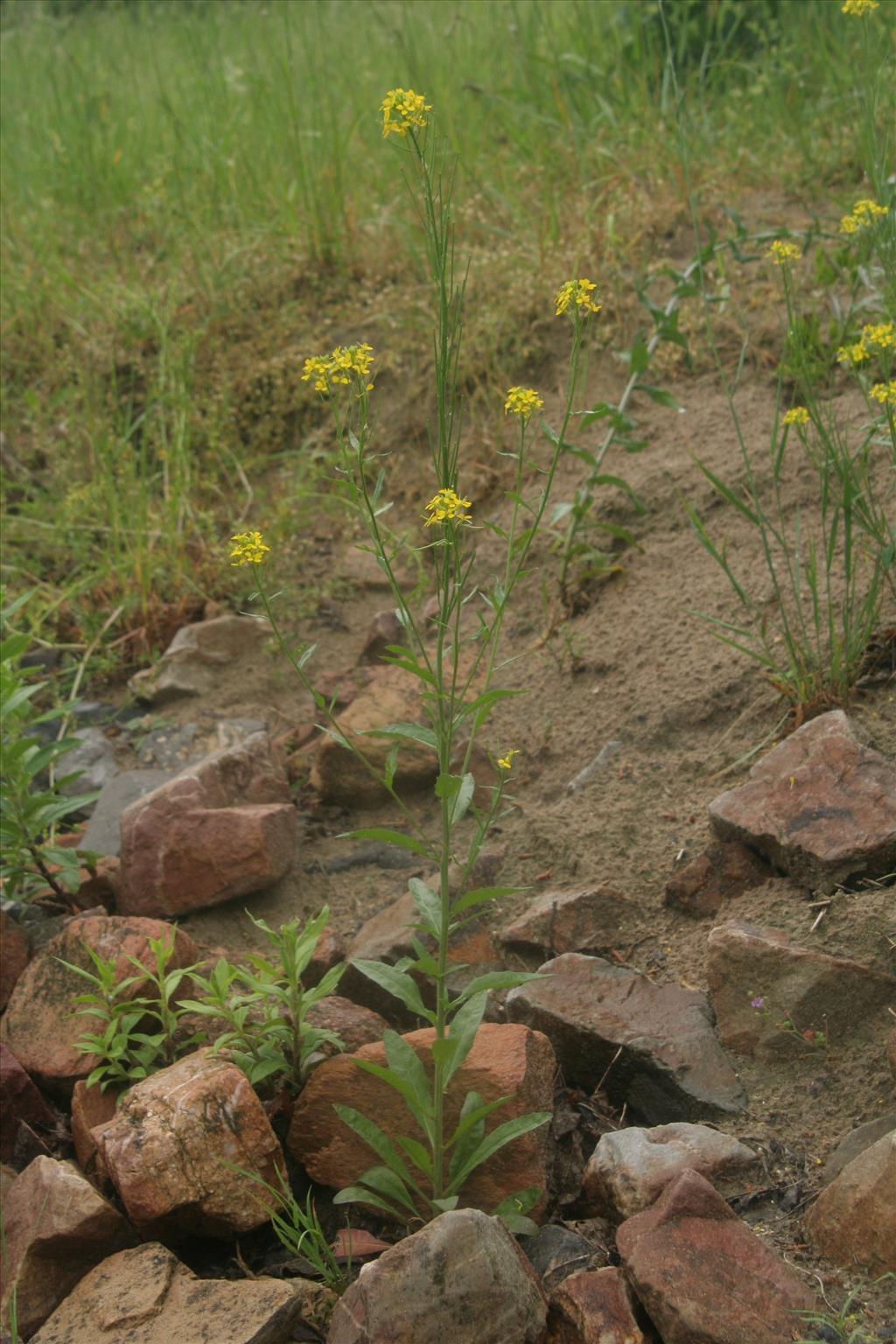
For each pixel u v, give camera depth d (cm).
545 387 224
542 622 195
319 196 267
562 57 293
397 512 221
